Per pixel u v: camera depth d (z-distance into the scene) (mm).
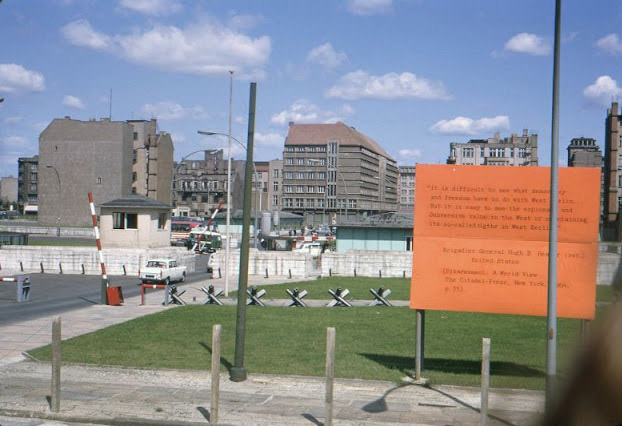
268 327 21297
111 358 16109
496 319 23812
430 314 25000
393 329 21078
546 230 14008
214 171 165875
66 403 11945
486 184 14234
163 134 123375
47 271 45062
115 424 10891
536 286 14008
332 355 10242
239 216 86188
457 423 10828
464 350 17453
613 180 97938
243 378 13938
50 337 19422
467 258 14250
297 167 173000
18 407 11609
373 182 187125
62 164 110062
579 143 171500
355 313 25125
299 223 148125
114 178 109875
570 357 8133
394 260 43656
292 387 13406
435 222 14383
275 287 35656
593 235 13789
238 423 10766
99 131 110000
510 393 12852
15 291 33875
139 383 13641
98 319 23453
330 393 10211
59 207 109875
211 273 46500
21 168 163750
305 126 176000
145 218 49312
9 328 21141
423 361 14953
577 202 13867
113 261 44375
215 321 22547
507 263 14117
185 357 16312
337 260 44219
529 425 10484
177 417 11109
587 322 13680
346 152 170875
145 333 19953
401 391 13070
